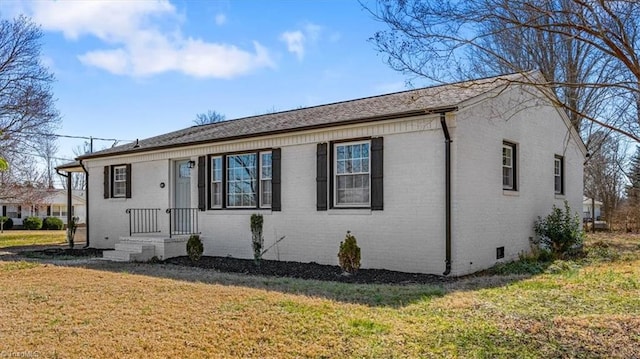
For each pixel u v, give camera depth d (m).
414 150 9.62
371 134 10.20
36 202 26.45
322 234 10.97
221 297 6.94
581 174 15.48
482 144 10.08
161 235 13.66
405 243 9.70
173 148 14.02
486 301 6.60
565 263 10.34
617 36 4.87
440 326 5.38
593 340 4.83
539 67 14.99
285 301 6.59
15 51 22.75
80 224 41.06
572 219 12.77
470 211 9.55
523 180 11.80
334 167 10.88
